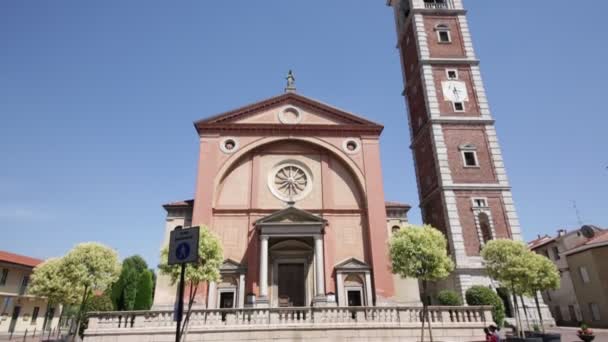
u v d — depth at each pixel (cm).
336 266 2897
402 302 2831
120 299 3350
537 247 4812
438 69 3944
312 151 3350
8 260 4419
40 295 2844
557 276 2428
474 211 3284
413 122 4288
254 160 3247
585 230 4200
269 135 3300
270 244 2944
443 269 2131
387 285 2833
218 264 2161
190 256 920
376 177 3203
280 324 2145
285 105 3447
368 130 3381
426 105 3806
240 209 3058
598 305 3734
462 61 3972
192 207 3120
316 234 2847
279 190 3198
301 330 2134
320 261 2783
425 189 3866
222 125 3275
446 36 4159
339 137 3353
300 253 2975
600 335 2731
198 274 2059
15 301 4569
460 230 3200
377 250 2941
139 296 3209
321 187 3225
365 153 3300
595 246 3750
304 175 3275
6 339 3734
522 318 2870
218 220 3023
